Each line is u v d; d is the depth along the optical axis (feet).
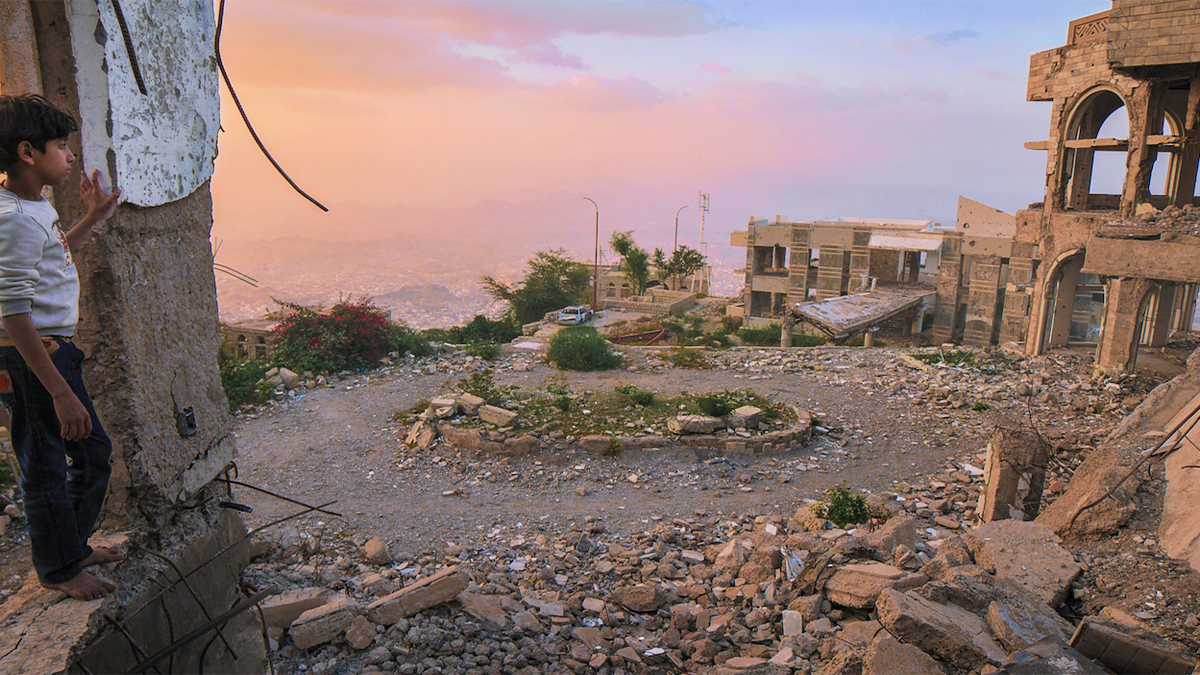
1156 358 71.00
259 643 14.17
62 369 8.50
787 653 19.45
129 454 10.29
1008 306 140.46
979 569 22.00
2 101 7.86
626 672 20.16
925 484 39.73
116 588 9.71
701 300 191.83
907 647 16.81
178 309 11.42
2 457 18.30
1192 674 15.35
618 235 212.23
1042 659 16.02
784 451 44.21
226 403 12.97
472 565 29.19
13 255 7.61
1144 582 22.04
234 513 13.37
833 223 169.99
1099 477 28.96
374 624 20.36
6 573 14.15
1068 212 73.36
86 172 9.04
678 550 30.96
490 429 43.70
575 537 31.71
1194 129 61.77
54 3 8.69
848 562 24.06
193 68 11.43
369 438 44.88
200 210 12.00
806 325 146.30
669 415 47.42
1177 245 55.01
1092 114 74.59
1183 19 55.72
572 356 63.26
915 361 66.80
